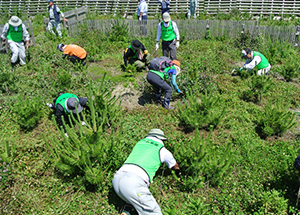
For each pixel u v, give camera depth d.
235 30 11.16
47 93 6.94
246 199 4.08
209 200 4.15
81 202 4.12
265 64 7.69
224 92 7.16
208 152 4.41
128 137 5.30
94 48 9.49
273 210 3.86
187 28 11.49
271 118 5.42
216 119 5.49
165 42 8.32
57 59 8.59
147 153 3.78
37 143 5.21
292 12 14.92
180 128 5.71
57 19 11.63
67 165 4.16
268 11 15.20
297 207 3.94
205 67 8.33
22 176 4.48
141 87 7.18
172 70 5.90
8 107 6.25
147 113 6.17
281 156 4.84
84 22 12.09
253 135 5.50
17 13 16.23
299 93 7.14
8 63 8.71
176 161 4.45
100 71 8.45
